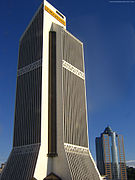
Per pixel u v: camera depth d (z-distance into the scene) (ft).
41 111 339.36
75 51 449.06
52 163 323.16
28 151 327.88
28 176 290.56
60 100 363.56
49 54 395.75
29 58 407.03
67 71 399.85
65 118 355.36
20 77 410.72
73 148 349.00
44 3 419.74
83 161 349.00
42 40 389.80
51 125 346.13
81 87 433.07
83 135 391.04
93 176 342.44
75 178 301.02
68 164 308.60
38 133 328.29
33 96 365.20
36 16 428.56
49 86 373.20
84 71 460.14
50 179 298.97
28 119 356.59
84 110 420.36
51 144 332.60
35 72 380.37
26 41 433.48
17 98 396.57
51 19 427.33
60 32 414.62
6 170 332.19
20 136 356.18
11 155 351.05
